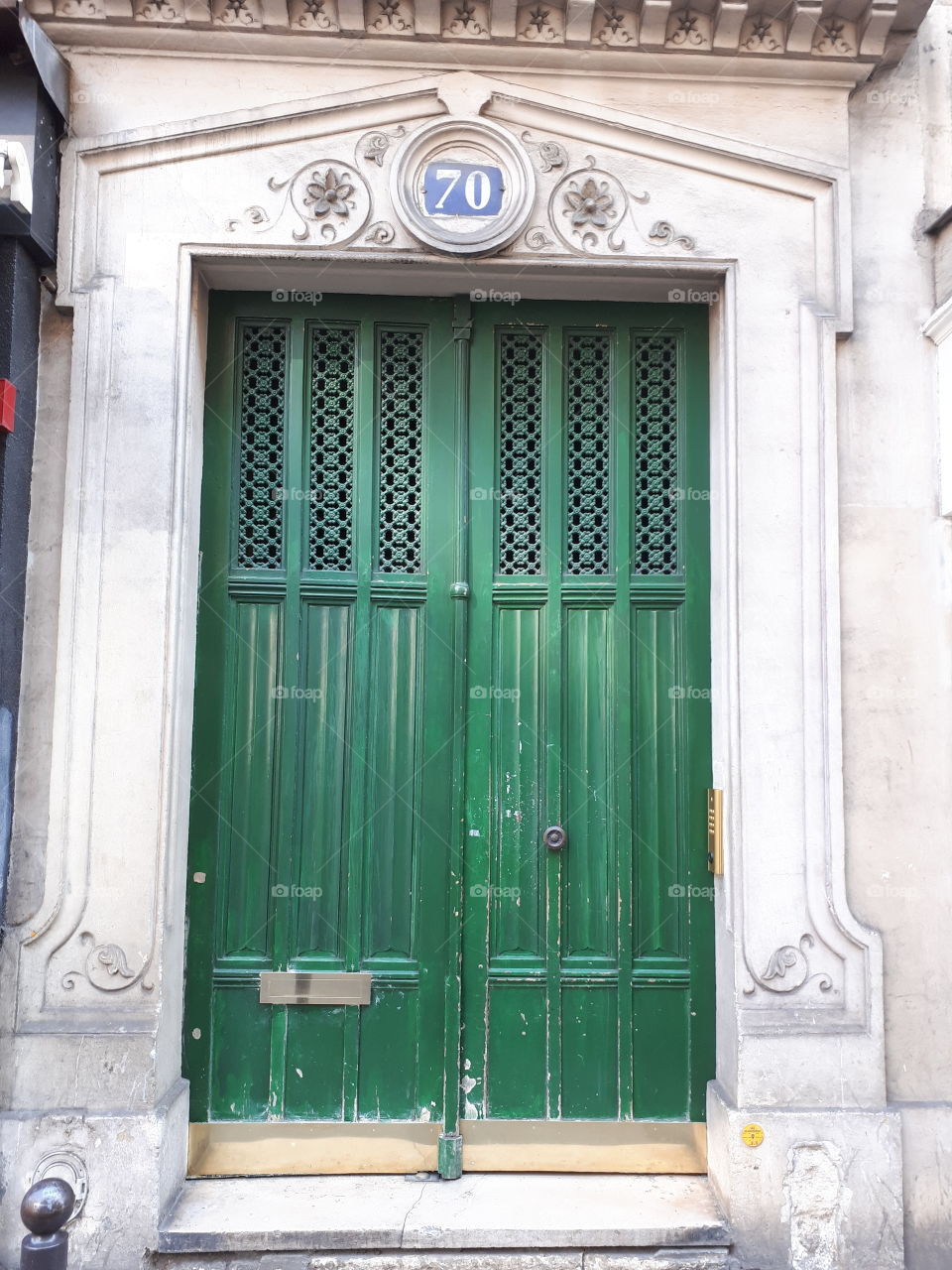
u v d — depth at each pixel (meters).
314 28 3.31
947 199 3.52
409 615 3.56
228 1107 3.36
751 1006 3.20
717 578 3.50
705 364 3.63
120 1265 2.95
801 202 3.43
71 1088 3.04
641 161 3.42
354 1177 3.32
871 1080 3.17
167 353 3.29
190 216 3.32
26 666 3.21
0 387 3.03
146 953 3.11
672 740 3.55
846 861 3.29
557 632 3.56
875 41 3.37
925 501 3.42
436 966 3.43
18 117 3.08
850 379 3.45
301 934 3.43
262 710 3.48
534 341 3.64
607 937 3.48
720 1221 3.09
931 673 3.37
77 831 3.13
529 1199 3.19
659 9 3.25
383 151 3.37
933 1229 3.13
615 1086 3.42
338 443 3.59
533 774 3.52
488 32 3.33
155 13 3.27
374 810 3.48
